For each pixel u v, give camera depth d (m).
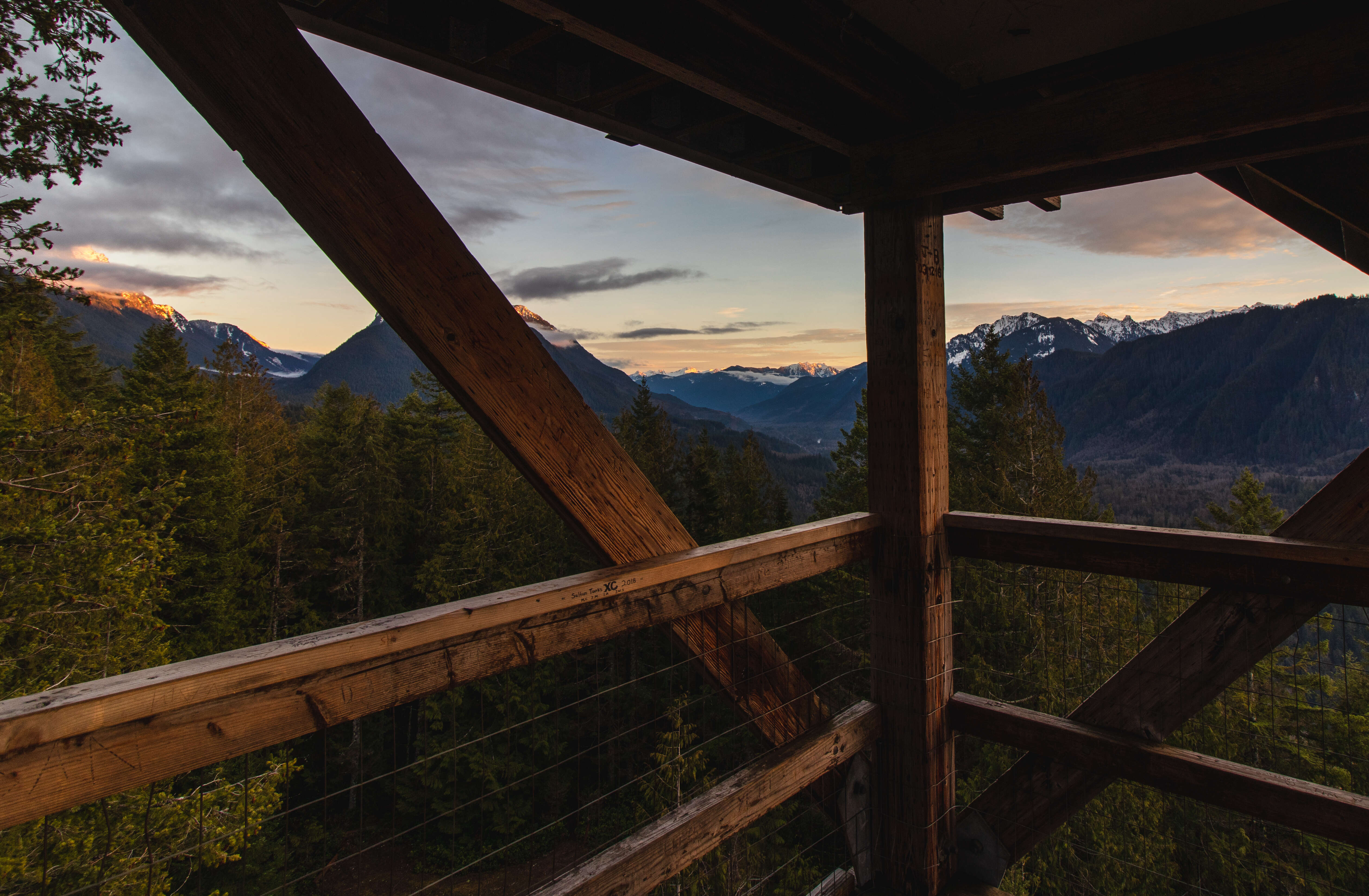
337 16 1.42
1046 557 2.20
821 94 2.06
